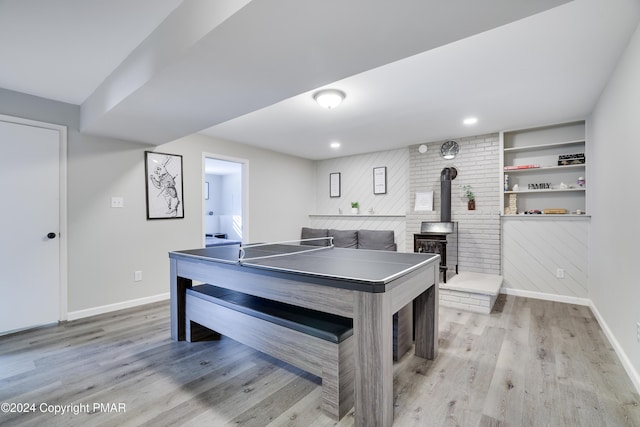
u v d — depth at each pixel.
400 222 5.30
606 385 1.96
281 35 1.50
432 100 3.10
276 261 2.20
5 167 2.81
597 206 3.24
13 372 2.14
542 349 2.49
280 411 1.73
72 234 3.19
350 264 2.05
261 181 5.32
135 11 1.78
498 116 3.61
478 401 1.80
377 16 1.35
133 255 3.64
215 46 1.59
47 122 3.04
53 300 3.06
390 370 1.60
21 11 1.76
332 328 1.79
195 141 4.32
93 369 2.18
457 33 1.51
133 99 2.33
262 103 2.42
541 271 3.98
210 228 8.66
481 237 4.32
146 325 3.04
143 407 1.75
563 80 2.65
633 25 1.88
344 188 6.02
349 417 1.69
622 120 2.27
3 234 2.79
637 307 1.98
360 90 2.85
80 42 2.10
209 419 1.65
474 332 2.86
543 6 1.30
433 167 4.79
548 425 1.59
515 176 4.28
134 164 3.66
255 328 2.12
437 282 2.38
